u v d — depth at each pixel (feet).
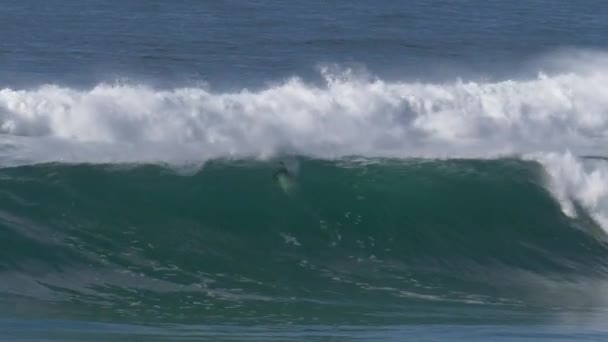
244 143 303.07
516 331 225.15
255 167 292.81
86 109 305.32
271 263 263.49
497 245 282.77
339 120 319.27
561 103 345.92
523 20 496.23
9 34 422.82
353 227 280.51
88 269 250.78
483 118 332.60
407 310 243.60
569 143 329.93
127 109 306.76
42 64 376.68
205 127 306.35
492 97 339.98
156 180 282.97
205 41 426.10
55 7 475.31
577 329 228.84
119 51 402.72
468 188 297.12
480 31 471.21
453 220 287.89
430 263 273.13
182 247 264.11
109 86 320.50
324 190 290.15
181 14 473.67
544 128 336.29
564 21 499.10
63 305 233.14
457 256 277.03
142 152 293.43
